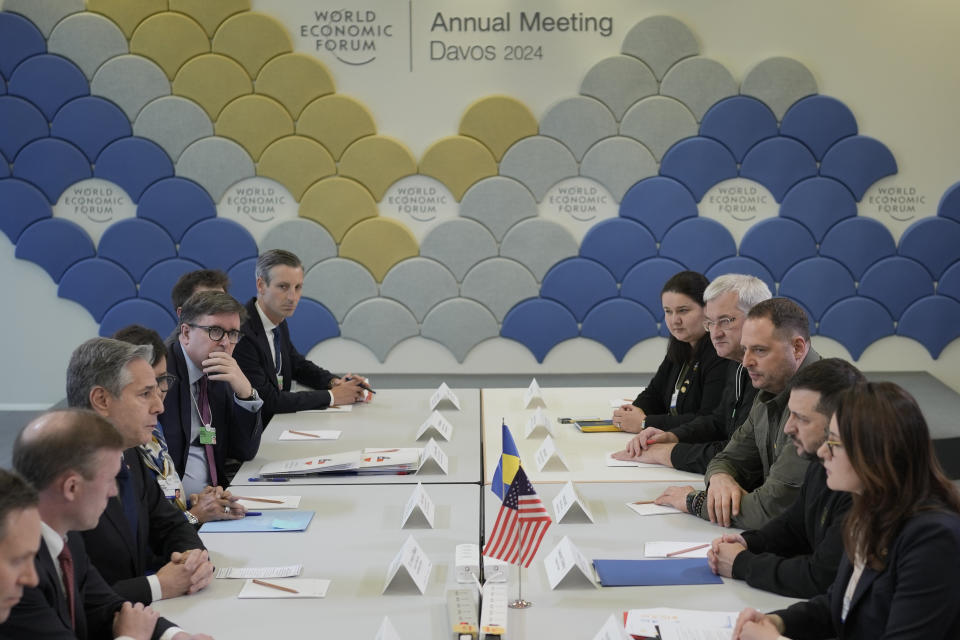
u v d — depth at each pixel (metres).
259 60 5.68
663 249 5.88
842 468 1.77
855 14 5.70
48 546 1.84
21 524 1.50
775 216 5.87
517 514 2.13
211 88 5.69
